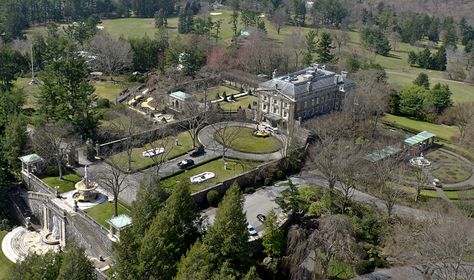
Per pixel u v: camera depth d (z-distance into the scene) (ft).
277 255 452.76
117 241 408.87
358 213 517.14
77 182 550.36
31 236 506.89
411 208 548.72
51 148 568.41
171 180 563.07
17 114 625.41
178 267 351.67
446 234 392.06
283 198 513.86
